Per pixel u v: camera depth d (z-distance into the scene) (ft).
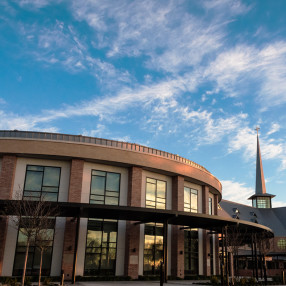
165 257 84.94
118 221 94.89
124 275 91.45
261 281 99.40
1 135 89.61
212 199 136.46
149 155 101.76
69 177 91.04
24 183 88.17
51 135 91.40
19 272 81.15
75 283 74.64
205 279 107.55
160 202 105.91
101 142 95.81
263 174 343.05
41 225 70.95
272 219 286.87
